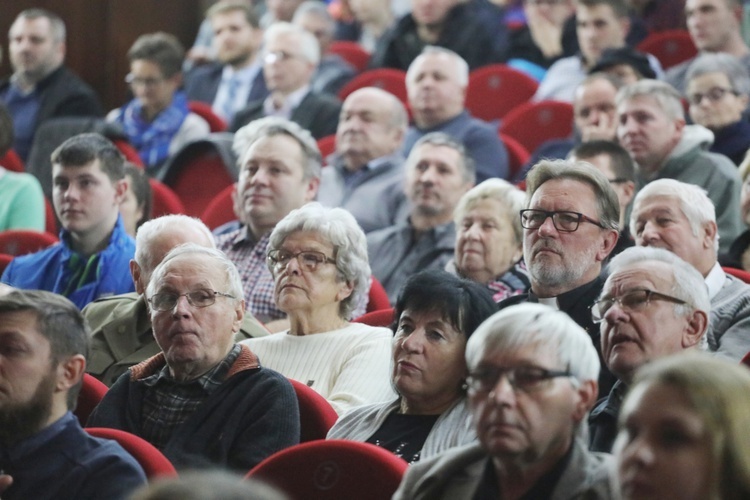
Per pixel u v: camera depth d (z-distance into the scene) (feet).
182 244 19.95
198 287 18.02
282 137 26.02
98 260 24.76
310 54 38.45
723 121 30.32
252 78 43.24
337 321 20.90
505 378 12.74
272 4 48.98
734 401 10.72
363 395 19.51
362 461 14.80
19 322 15.43
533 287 19.58
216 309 18.01
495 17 42.39
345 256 20.68
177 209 30.78
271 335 21.04
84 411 18.99
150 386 18.21
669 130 27.63
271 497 9.09
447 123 33.60
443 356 17.01
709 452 10.65
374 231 29.68
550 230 19.21
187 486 9.02
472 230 23.31
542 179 19.65
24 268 25.34
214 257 18.39
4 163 35.45
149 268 21.57
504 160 33.01
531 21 42.24
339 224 20.83
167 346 17.94
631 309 16.43
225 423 17.42
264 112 38.78
